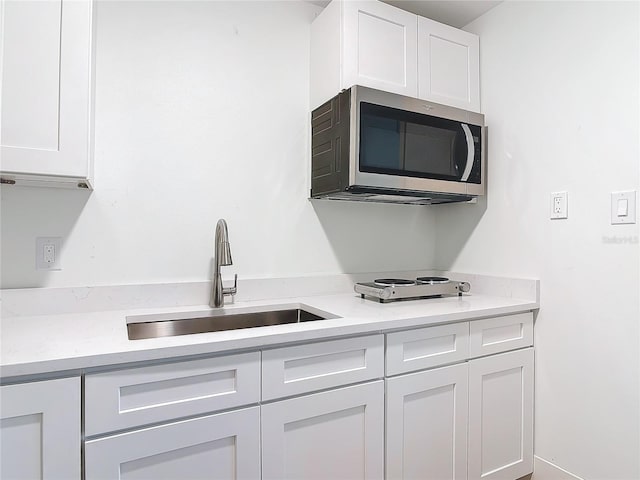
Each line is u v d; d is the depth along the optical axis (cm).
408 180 163
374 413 129
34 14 110
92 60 124
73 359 88
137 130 151
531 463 166
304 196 186
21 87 108
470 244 201
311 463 119
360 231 201
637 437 134
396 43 171
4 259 132
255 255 174
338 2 163
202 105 163
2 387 83
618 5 141
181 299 156
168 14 157
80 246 142
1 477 83
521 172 175
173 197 157
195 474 102
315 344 119
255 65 175
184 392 101
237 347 106
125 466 94
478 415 152
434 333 142
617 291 140
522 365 164
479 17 197
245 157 172
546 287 164
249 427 108
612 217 141
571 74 155
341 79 160
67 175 113
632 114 136
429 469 140
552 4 163
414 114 165
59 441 87
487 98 192
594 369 147
